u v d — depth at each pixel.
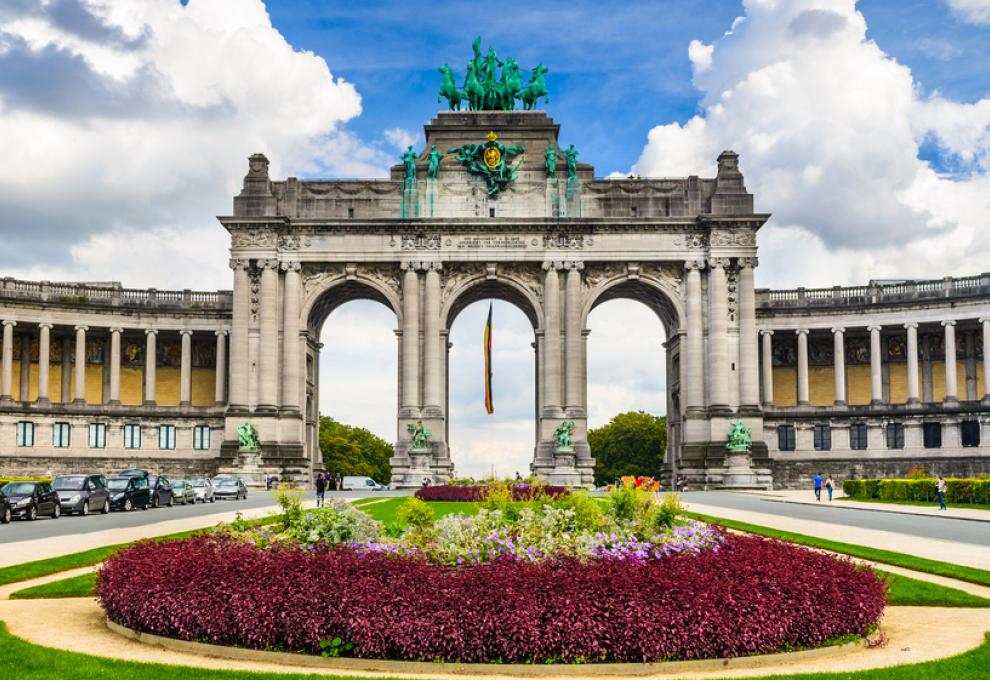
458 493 74.75
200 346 116.94
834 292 114.19
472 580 22.17
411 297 100.88
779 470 109.94
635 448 167.00
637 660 21.67
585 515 28.22
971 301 107.62
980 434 105.94
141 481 68.25
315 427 109.44
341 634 21.91
